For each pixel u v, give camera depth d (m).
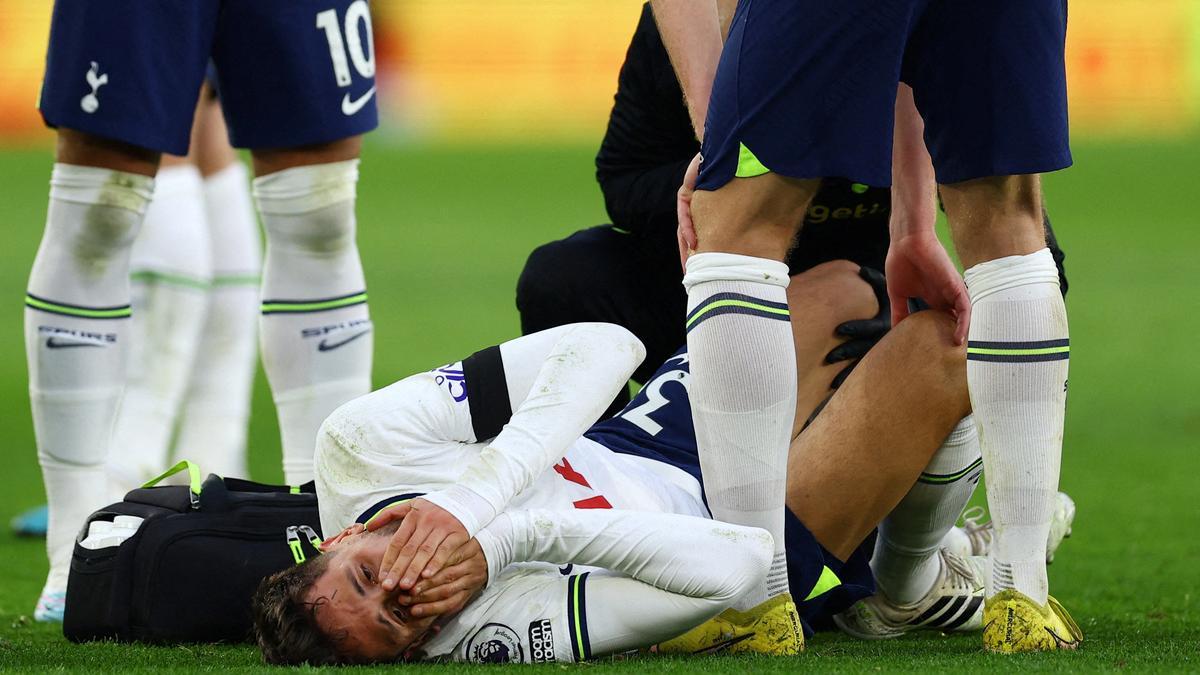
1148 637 9.74
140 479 16.06
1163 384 27.58
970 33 8.20
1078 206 60.47
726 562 8.24
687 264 8.70
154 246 16.58
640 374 12.82
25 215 56.97
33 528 16.12
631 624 8.28
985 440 8.63
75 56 11.53
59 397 11.94
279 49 12.25
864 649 9.24
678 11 9.43
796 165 8.15
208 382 17.00
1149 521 16.62
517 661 8.29
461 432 8.81
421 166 77.75
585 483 9.01
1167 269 43.91
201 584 9.62
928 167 9.86
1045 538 8.60
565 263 12.56
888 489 9.39
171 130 11.87
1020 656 8.23
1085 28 86.75
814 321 10.65
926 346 9.32
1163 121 86.81
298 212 12.68
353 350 13.15
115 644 9.69
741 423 8.45
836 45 8.03
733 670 7.86
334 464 8.73
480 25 91.06
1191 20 86.25
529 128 91.31
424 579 7.90
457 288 39.47
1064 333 8.54
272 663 8.16
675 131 12.40
